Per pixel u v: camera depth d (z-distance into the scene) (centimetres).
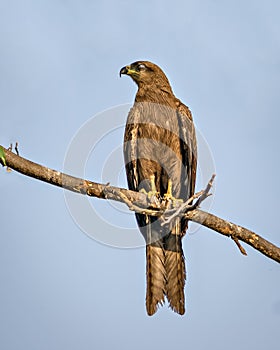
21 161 1073
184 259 1375
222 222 1221
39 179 1100
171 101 1611
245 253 1227
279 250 1226
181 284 1362
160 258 1366
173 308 1348
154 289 1355
